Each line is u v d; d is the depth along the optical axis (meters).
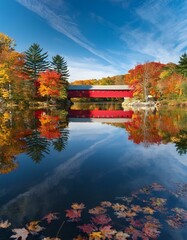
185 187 6.22
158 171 7.57
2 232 4.04
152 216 4.64
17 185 6.29
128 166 8.14
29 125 18.72
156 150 10.52
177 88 54.12
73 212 4.77
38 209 4.90
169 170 7.69
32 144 11.66
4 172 7.39
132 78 69.81
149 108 47.59
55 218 4.52
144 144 11.88
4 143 11.86
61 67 61.66
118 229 4.16
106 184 6.38
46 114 30.02
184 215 4.70
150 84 61.03
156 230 4.14
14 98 42.22
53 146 11.28
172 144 11.77
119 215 4.65
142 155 9.66
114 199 5.43
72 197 5.52
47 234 3.98
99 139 13.25
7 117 24.48
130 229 4.15
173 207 5.05
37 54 54.72
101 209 4.89
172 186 6.29
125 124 20.70
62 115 30.03
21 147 10.98
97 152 10.17
